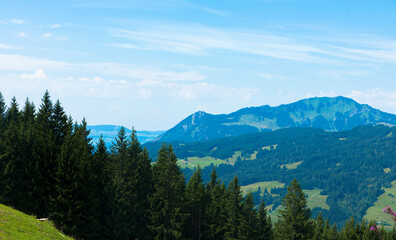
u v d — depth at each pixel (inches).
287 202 3120.1
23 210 2108.8
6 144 2226.9
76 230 2118.6
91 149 2743.6
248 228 3125.0
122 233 2421.3
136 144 2810.0
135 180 2640.3
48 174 2293.3
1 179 2106.3
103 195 2534.5
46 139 2480.3
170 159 2795.3
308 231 3016.7
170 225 2728.8
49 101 2842.0
